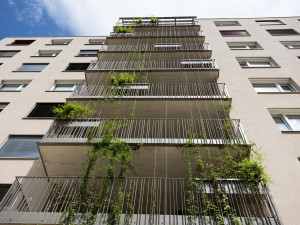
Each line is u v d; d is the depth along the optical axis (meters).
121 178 6.66
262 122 9.21
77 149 7.51
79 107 9.01
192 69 11.63
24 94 12.88
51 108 11.86
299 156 7.75
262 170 6.43
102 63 13.48
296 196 6.58
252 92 11.01
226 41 16.91
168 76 11.85
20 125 10.62
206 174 6.93
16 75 14.97
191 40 16.03
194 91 11.85
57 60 16.83
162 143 7.29
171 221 5.75
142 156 7.54
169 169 7.82
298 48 15.05
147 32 17.98
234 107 10.03
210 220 5.50
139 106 9.76
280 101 10.44
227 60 14.06
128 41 16.36
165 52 13.78
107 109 9.94
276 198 6.61
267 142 8.33
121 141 7.36
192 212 5.71
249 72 12.76
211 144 7.20
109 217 5.77
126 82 11.07
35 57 17.33
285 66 13.15
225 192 6.18
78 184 7.57
